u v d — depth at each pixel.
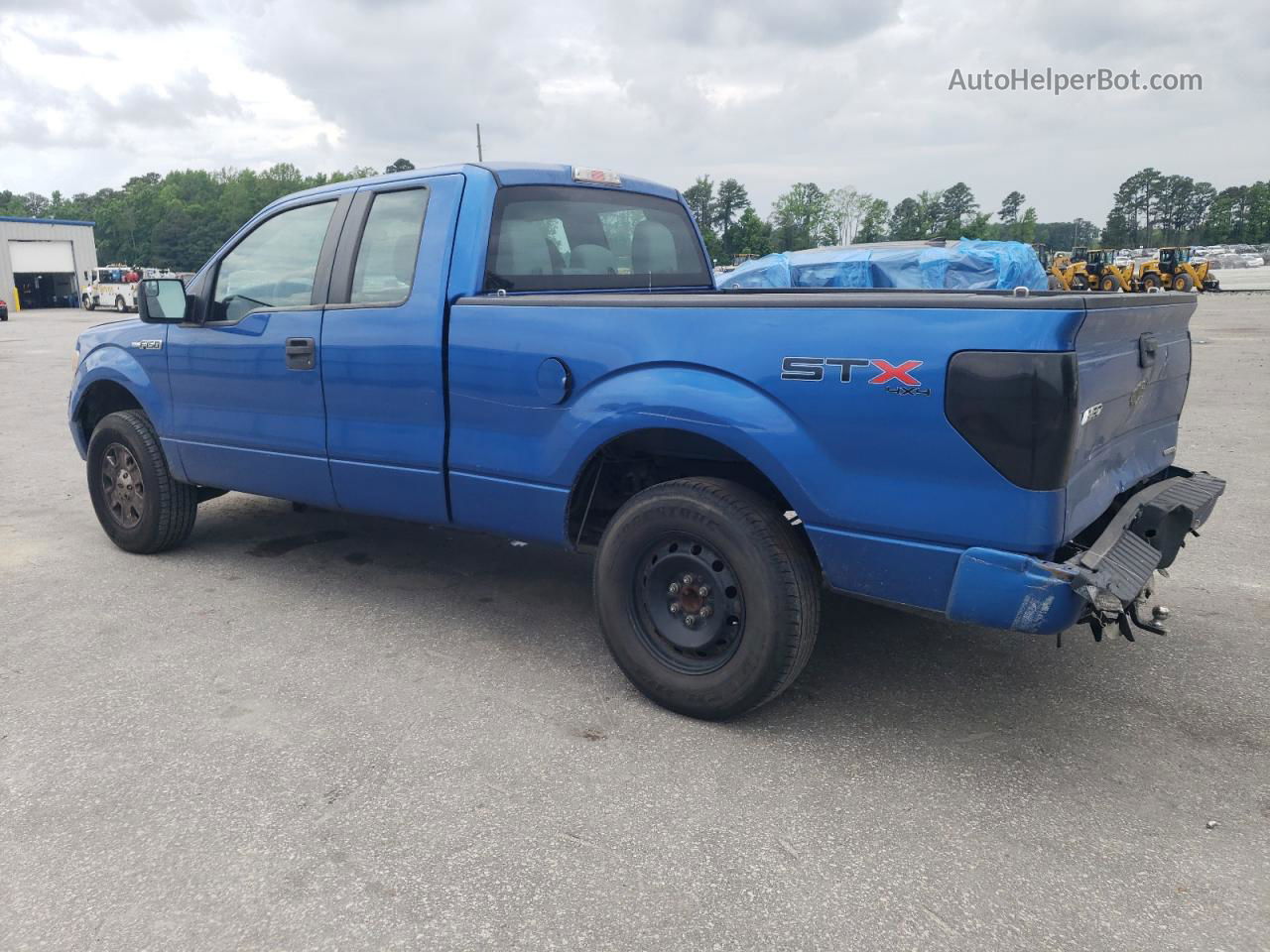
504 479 3.75
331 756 3.13
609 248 4.61
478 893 2.43
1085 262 40.56
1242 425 9.41
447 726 3.35
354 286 4.19
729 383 3.13
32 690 3.63
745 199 129.75
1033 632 2.73
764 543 3.10
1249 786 2.94
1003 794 2.90
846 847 2.63
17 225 54.34
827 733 3.30
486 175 3.91
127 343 5.18
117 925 2.31
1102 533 3.05
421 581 4.98
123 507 5.38
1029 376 2.58
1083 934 2.28
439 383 3.85
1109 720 3.39
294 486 4.55
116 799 2.87
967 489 2.73
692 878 2.50
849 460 2.92
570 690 3.65
